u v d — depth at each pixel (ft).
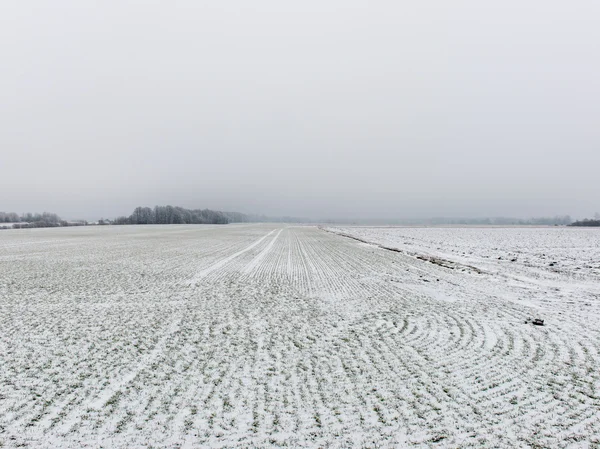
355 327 22.29
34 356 17.25
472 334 21.20
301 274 43.04
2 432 11.15
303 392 13.89
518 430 11.62
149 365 16.26
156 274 41.91
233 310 26.13
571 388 14.56
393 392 13.99
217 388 14.14
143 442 10.72
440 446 10.74
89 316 24.30
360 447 10.64
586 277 43.65
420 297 31.27
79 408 12.58
